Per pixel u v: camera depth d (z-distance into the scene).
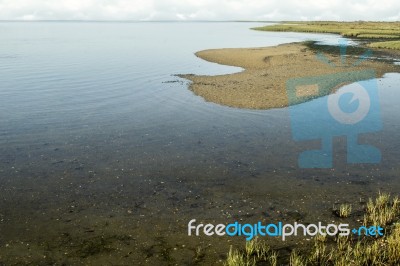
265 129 18.08
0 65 39.28
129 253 8.45
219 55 49.66
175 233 9.28
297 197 11.26
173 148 15.48
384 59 44.81
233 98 24.47
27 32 149.00
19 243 8.82
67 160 14.08
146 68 38.53
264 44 75.31
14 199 11.01
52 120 19.36
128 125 18.69
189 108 22.06
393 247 8.04
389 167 13.43
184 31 166.25
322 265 7.94
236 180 12.47
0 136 16.70
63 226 9.58
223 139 16.64
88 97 24.77
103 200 11.04
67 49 61.34
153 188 11.86
